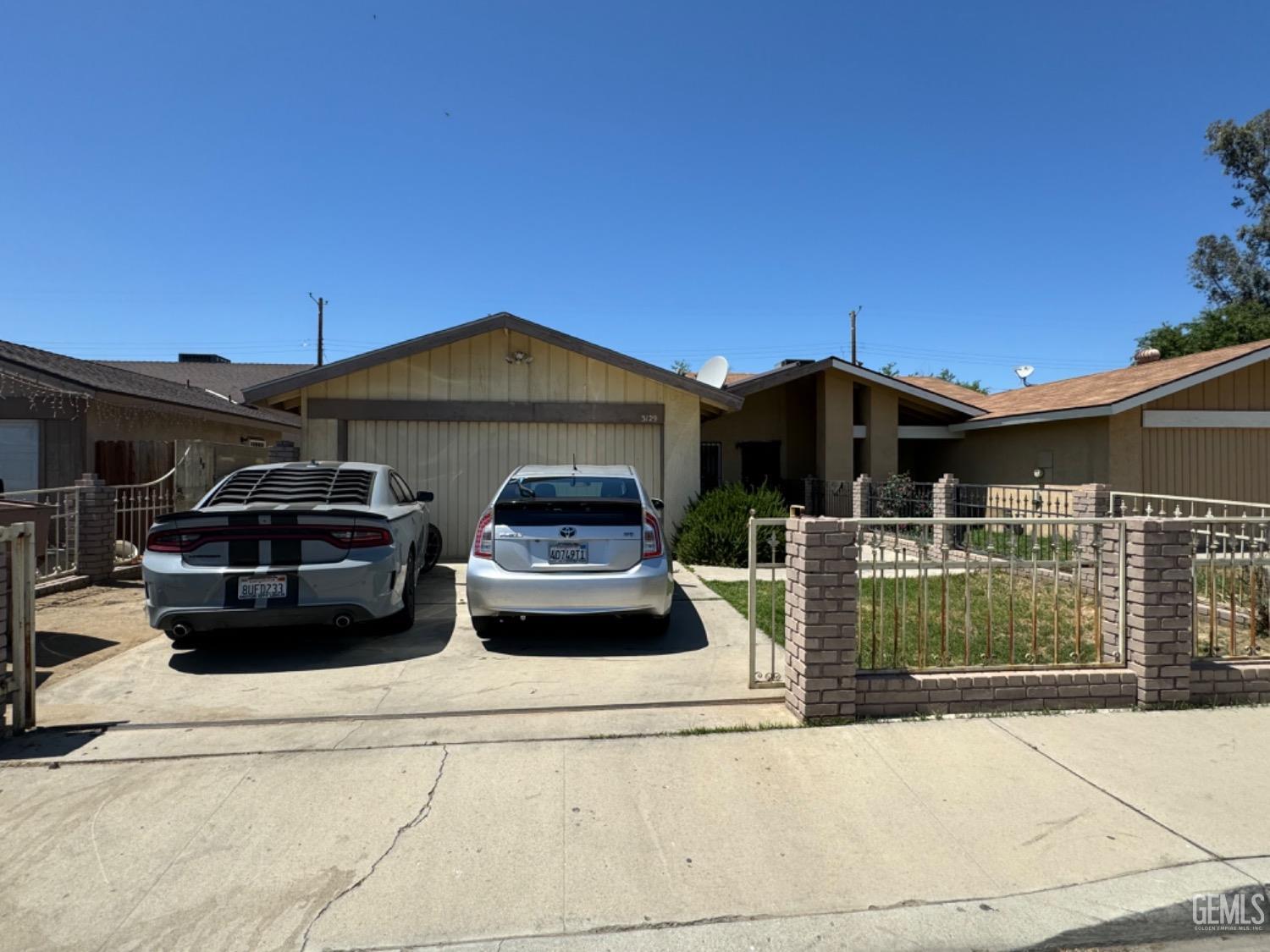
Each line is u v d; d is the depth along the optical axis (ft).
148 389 47.26
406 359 35.45
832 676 14.55
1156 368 46.21
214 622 18.29
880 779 12.26
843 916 8.96
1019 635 20.53
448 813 11.16
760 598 26.45
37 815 11.08
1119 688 15.37
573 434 36.42
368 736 13.98
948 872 9.76
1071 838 10.52
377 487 23.26
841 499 48.52
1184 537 15.31
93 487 29.32
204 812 11.16
